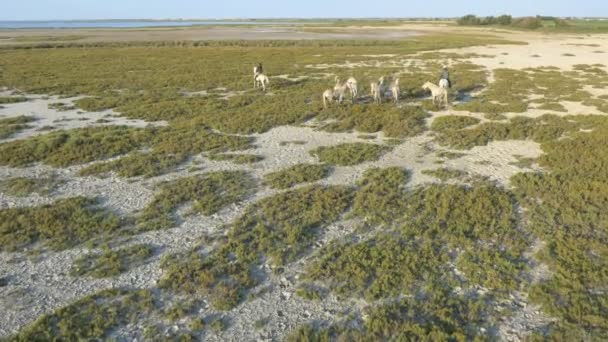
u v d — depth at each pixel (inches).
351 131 890.1
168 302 395.2
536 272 426.6
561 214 529.7
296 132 895.1
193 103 1149.1
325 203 573.3
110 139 848.3
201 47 2824.8
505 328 355.3
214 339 350.6
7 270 443.5
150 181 660.7
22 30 6633.9
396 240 485.7
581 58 1951.3
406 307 381.7
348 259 453.1
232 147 805.2
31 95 1296.8
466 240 478.3
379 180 644.1
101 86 1409.9
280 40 3331.7
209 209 563.2
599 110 1002.1
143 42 3245.6
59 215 550.6
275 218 540.4
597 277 408.5
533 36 3538.4
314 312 379.9
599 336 340.8
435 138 831.1
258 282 423.8
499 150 764.6
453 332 350.0
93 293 407.2
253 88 1354.6
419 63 1867.6
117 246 486.3
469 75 1492.4
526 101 1104.8
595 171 645.3
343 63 1918.1
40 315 379.6
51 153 775.7
